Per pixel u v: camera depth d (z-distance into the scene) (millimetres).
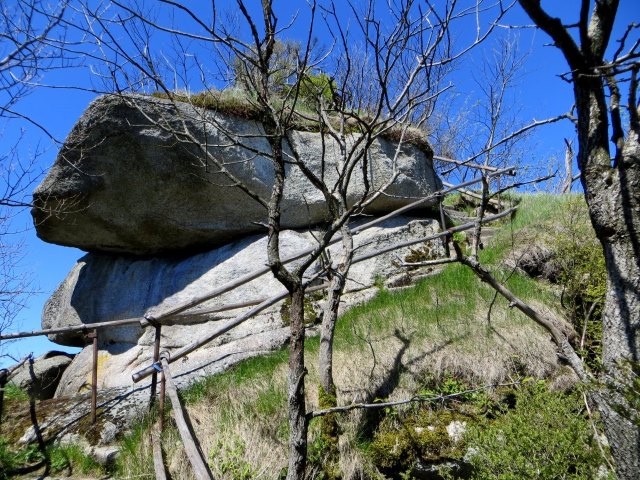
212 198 8844
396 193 9469
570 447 4266
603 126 3982
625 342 3615
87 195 8422
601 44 3988
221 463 5223
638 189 3732
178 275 9180
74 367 8898
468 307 7066
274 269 4035
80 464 5805
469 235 9883
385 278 8648
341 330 7172
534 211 9586
